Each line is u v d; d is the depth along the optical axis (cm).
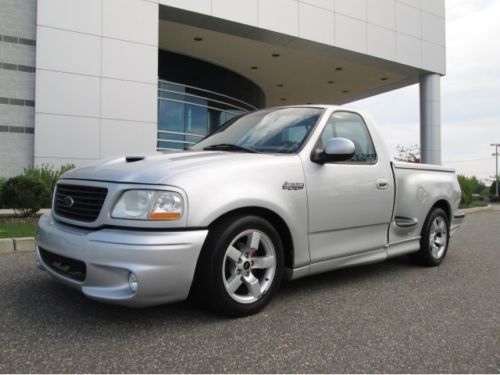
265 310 346
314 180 371
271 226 337
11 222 788
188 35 1459
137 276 273
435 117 1923
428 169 524
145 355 261
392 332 307
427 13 1856
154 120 1153
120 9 1112
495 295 404
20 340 279
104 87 1090
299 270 365
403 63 1777
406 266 522
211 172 313
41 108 1020
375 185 427
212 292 308
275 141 397
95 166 347
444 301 382
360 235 418
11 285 401
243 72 1941
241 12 1339
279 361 258
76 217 320
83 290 291
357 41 1627
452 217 551
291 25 1448
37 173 916
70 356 258
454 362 262
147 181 294
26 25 1063
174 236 286
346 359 263
